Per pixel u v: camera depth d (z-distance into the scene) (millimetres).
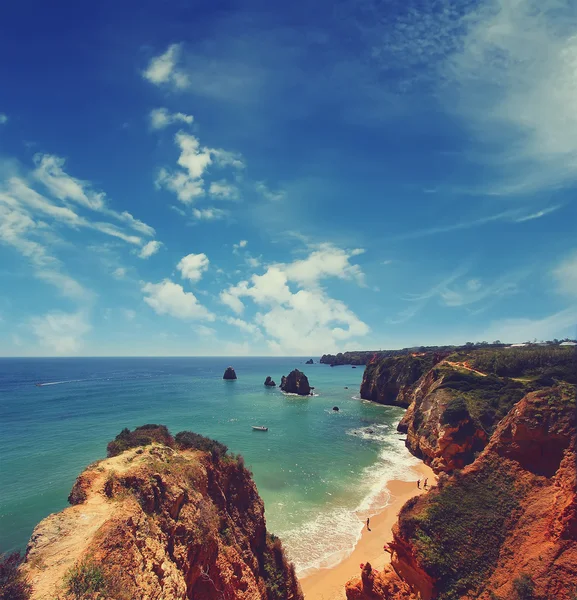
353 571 28500
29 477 45656
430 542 21391
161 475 16734
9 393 122188
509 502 22969
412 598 20703
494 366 66062
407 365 109062
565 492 20500
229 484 22359
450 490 24516
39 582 9867
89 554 10852
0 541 31703
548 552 18828
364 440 67688
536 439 24859
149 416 83875
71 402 102938
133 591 10570
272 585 20688
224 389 144250
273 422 82188
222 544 17953
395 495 42406
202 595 15219
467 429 49000
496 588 18859
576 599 16719
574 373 53344
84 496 14422
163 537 14250
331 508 38844
